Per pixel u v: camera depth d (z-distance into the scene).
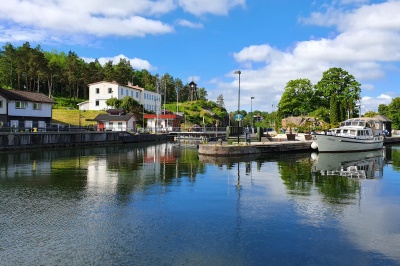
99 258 8.35
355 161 32.19
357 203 14.20
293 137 52.81
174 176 20.92
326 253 8.77
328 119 73.94
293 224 11.17
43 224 10.98
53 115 72.94
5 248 8.96
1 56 106.44
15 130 42.00
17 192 15.80
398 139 72.38
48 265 7.96
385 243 9.50
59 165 26.03
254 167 26.02
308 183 18.88
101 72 115.31
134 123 71.44
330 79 81.75
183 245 9.23
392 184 18.88
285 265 8.05
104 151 40.97
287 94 82.06
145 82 147.12
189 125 88.62
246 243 9.41
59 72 100.81
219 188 17.14
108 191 16.16
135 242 9.42
